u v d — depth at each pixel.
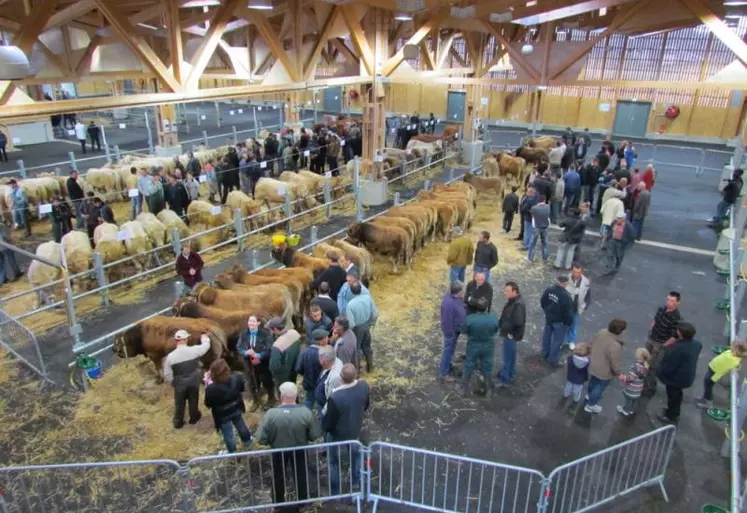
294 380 6.60
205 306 7.61
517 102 29.41
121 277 10.16
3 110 7.71
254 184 15.29
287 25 16.48
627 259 11.78
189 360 6.25
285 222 13.01
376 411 6.84
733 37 11.11
